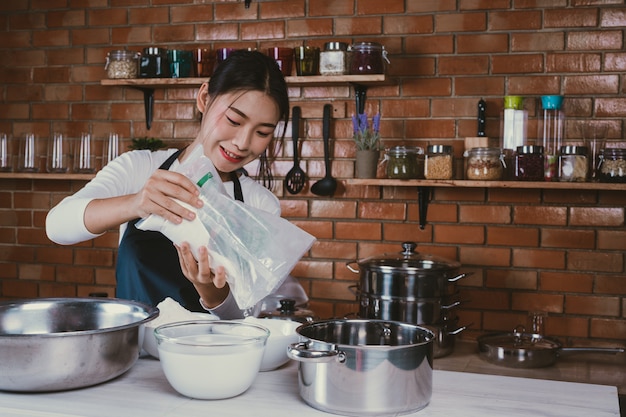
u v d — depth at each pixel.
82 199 1.51
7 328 1.35
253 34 3.28
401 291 2.61
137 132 3.43
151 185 1.22
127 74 3.19
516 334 2.76
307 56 3.00
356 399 1.08
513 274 3.02
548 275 2.99
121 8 3.44
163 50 3.21
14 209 3.59
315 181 3.22
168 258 1.91
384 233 3.16
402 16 3.10
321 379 1.10
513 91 3.00
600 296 2.94
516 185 2.75
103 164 3.39
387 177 2.93
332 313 3.23
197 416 1.06
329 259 3.22
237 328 1.29
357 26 3.15
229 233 1.20
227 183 1.92
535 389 1.23
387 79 2.96
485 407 1.13
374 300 2.65
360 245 3.19
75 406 1.09
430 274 2.59
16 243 3.59
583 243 2.95
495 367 2.60
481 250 3.05
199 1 3.34
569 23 2.94
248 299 1.19
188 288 1.88
